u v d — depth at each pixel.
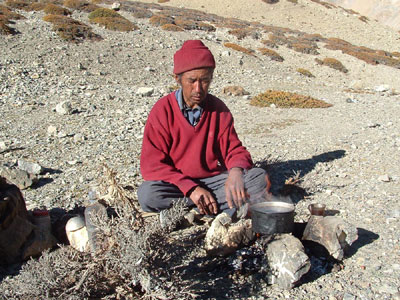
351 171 5.48
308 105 11.74
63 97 11.20
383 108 11.70
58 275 2.52
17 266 3.19
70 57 16.66
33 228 3.41
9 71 13.78
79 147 6.73
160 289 2.45
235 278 2.96
